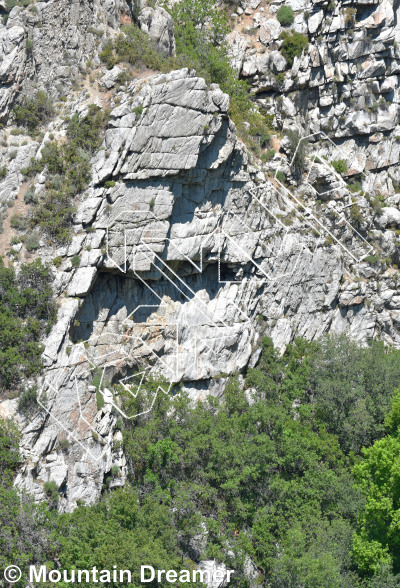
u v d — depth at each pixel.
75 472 71.81
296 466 77.75
